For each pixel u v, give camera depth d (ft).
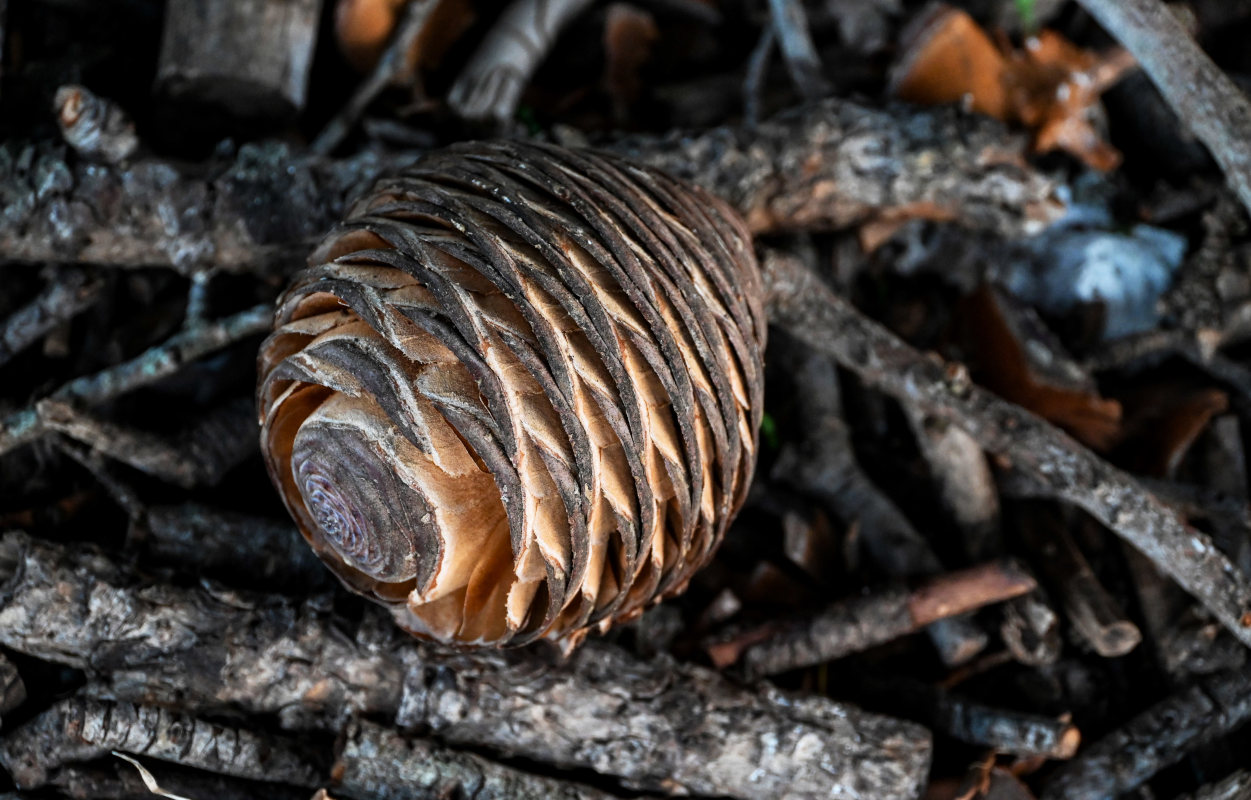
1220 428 1.82
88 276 1.74
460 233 1.56
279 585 1.72
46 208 1.70
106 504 1.75
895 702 1.76
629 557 1.56
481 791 1.67
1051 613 1.73
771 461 1.82
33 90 1.78
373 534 1.56
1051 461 1.74
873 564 1.80
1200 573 1.72
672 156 1.76
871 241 1.84
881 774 1.69
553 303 1.55
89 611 1.65
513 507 1.53
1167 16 1.75
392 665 1.67
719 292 1.59
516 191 1.57
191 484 1.73
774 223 1.81
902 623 1.73
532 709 1.67
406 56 1.79
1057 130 1.81
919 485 1.83
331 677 1.67
